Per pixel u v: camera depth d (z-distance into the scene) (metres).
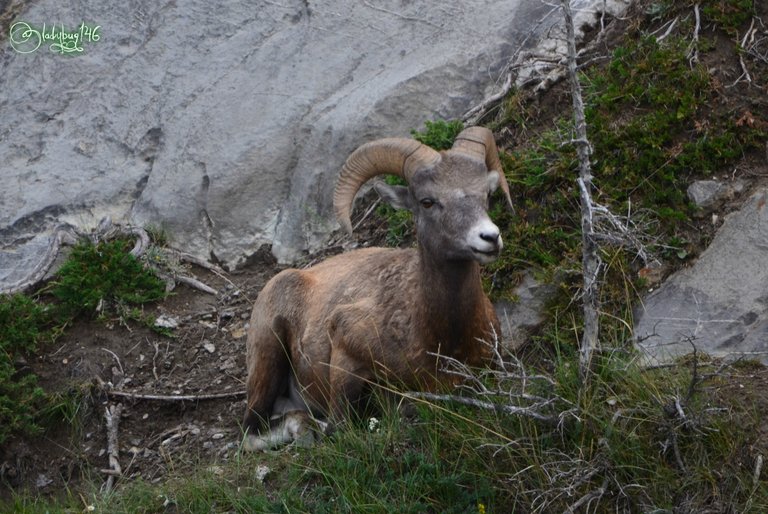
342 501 25.75
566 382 26.27
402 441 26.84
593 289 25.98
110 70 46.44
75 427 35.31
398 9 44.09
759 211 31.77
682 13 37.66
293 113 42.53
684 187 33.25
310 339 30.95
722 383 26.83
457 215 26.38
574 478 24.02
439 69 41.28
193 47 45.88
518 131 37.50
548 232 33.28
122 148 44.44
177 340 37.69
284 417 32.28
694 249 31.81
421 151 27.66
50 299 39.78
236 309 38.75
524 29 41.75
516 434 25.55
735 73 35.44
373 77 42.53
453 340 27.70
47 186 43.59
